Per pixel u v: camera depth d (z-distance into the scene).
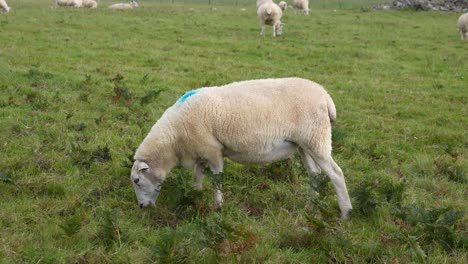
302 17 12.27
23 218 2.27
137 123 3.74
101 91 4.63
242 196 2.66
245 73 6.01
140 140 3.39
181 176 2.53
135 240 2.14
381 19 12.18
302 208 2.54
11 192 2.54
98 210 2.40
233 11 13.56
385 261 1.99
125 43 7.69
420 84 5.96
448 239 2.13
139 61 6.51
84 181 2.72
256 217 2.47
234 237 1.99
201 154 2.46
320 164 2.42
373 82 5.96
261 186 2.80
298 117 2.38
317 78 6.02
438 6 14.62
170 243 1.92
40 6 14.16
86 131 3.53
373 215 2.42
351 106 4.82
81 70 5.69
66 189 2.60
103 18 10.52
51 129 3.47
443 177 3.06
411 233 2.17
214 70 6.14
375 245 2.07
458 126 4.29
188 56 7.02
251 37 8.90
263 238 2.18
